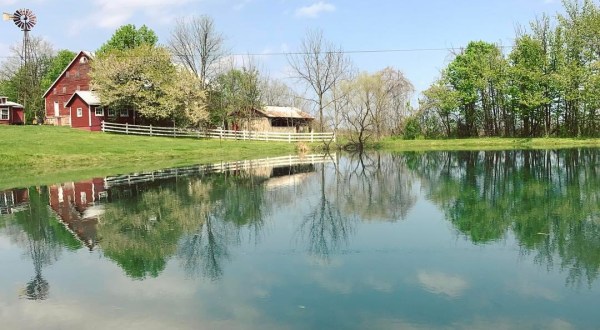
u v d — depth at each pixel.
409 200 17.36
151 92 52.19
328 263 9.71
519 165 28.66
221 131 52.38
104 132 49.88
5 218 15.33
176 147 44.03
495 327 6.63
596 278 8.45
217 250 10.96
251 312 7.32
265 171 29.42
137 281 8.93
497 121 61.53
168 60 55.72
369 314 7.11
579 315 6.96
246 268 9.54
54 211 16.34
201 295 8.10
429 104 62.38
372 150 51.38
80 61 61.88
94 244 11.78
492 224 12.82
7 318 7.41
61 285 8.81
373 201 17.44
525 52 55.22
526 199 16.52
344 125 55.97
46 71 89.00
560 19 53.38
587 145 46.91
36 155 33.97
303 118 70.06
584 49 51.53
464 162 32.25
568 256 9.78
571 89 52.00
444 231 12.20
